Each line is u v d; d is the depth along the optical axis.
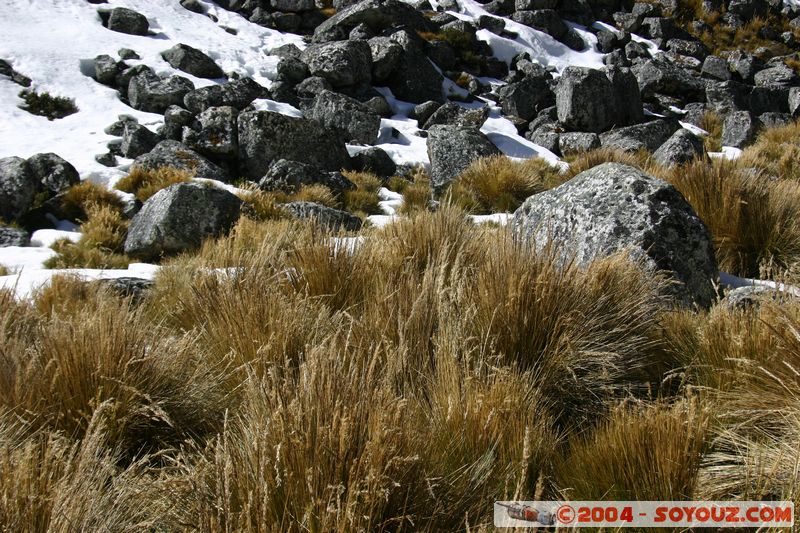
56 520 2.10
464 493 2.46
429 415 2.94
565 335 3.37
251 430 2.50
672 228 4.81
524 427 2.75
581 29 29.48
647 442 2.58
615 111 20.39
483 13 28.47
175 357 3.39
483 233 5.17
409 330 3.46
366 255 4.73
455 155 15.70
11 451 2.46
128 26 22.11
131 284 5.86
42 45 19.97
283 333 3.53
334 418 2.29
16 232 11.95
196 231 11.27
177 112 17.64
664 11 31.98
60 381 3.03
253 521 2.18
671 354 3.72
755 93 24.69
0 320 3.72
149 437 3.08
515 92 22.28
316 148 17.11
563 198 5.40
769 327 3.25
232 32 24.45
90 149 16.23
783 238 5.84
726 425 2.95
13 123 16.78
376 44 22.72
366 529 2.15
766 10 32.91
